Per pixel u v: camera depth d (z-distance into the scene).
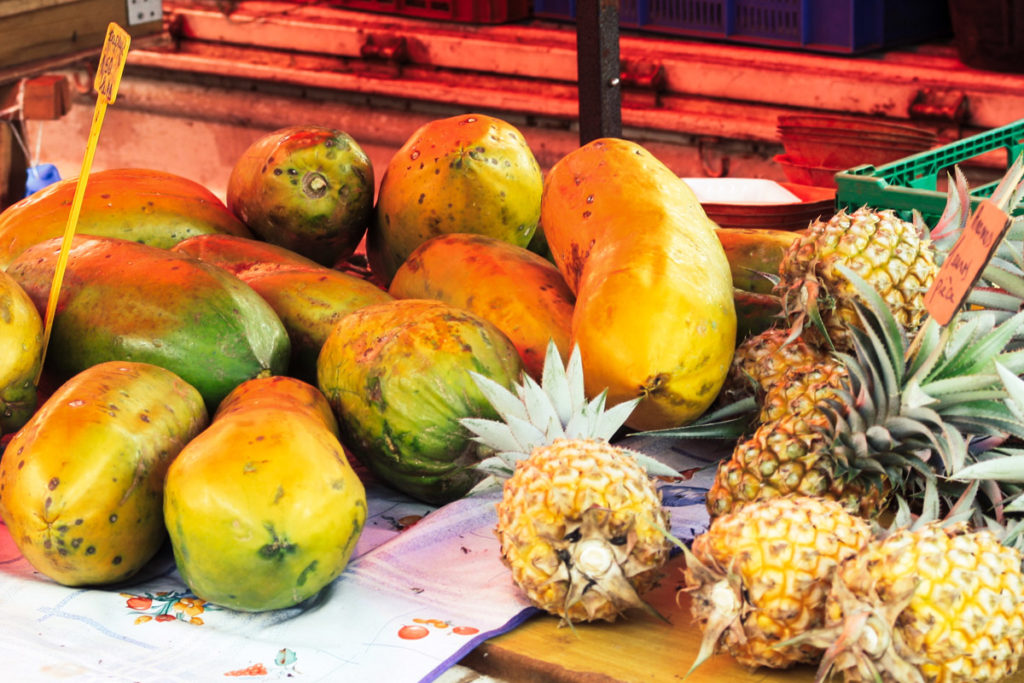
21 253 2.15
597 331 1.64
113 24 1.81
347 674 1.35
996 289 1.57
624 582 1.37
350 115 5.57
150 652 1.39
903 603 1.14
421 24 5.49
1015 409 1.31
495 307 1.95
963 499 1.36
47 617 1.47
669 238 1.73
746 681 1.33
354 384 1.71
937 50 4.54
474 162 2.15
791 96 4.53
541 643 1.41
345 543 1.44
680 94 4.80
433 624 1.45
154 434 1.55
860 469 1.46
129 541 1.50
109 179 2.28
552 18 5.30
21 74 3.61
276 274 2.03
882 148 3.64
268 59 5.80
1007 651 1.18
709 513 1.56
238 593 1.41
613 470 1.38
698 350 1.63
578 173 1.93
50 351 1.84
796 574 1.23
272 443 1.42
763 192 2.70
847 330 1.69
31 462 1.47
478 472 1.73
